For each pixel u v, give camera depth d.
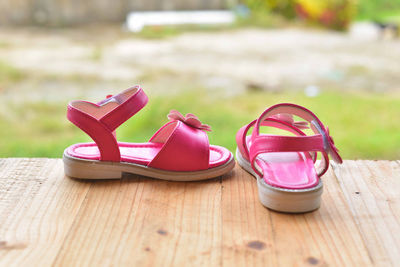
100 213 1.03
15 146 2.73
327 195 1.12
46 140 2.88
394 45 5.93
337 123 3.07
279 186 1.02
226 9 7.71
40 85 4.05
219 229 0.96
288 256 0.88
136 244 0.91
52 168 1.26
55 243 0.91
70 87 3.99
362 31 7.01
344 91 3.91
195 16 7.30
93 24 7.13
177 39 6.01
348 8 7.01
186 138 1.15
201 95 3.74
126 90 1.18
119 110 1.11
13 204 1.06
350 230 0.96
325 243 0.92
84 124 1.11
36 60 4.88
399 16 8.41
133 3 7.42
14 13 7.00
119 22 7.32
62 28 6.79
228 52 5.33
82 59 4.96
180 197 1.10
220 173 1.19
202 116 3.21
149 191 1.13
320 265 0.85
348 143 2.70
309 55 5.25
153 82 4.13
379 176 1.22
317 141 1.02
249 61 4.92
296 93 3.84
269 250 0.89
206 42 5.84
